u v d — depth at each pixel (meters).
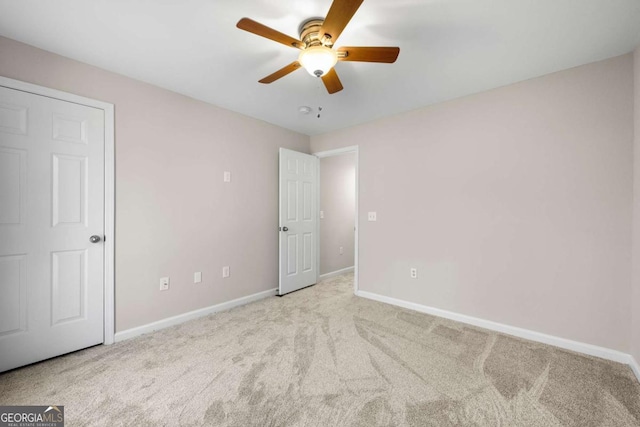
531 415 1.44
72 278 2.04
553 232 2.19
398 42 1.81
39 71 1.90
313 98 2.69
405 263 3.04
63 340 2.00
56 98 1.96
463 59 2.00
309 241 3.90
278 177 3.56
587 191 2.05
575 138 2.10
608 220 1.98
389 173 3.17
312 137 4.03
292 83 2.38
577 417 1.43
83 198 2.08
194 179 2.72
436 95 2.61
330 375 1.77
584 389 1.64
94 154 2.12
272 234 3.50
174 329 2.46
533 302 2.28
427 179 2.87
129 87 2.29
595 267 2.03
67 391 1.61
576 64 2.07
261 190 3.35
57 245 1.97
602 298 2.00
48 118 1.93
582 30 1.68
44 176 1.92
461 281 2.65
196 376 1.75
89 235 2.10
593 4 1.47
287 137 3.68
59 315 1.99
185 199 2.65
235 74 2.24
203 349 2.09
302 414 1.44
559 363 1.92
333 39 1.48
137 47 1.88
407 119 3.02
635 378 1.75
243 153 3.15
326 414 1.44
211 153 2.85
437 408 1.48
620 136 1.94
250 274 3.23
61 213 1.99
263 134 3.37
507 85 2.39
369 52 1.54
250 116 3.21
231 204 3.03
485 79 2.30
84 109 2.08
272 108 2.96
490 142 2.48
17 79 1.82
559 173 2.16
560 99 2.16
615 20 1.59
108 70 2.18
